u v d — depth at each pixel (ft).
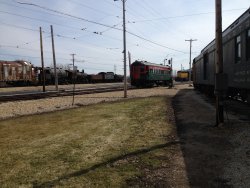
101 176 19.43
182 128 34.50
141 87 154.20
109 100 78.74
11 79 163.84
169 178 19.07
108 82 267.18
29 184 18.31
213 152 24.21
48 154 24.61
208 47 74.33
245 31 39.55
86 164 21.84
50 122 41.88
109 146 26.78
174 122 39.01
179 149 25.50
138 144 27.37
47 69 187.62
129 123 38.99
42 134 33.06
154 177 19.25
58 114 50.88
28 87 162.09
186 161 22.27
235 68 44.80
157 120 41.01
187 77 313.53
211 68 67.05
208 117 41.27
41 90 128.88
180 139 29.04
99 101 75.97
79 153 24.70
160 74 170.71
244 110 46.32
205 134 30.58
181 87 158.81
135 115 46.83
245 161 21.57
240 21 42.73
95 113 50.52
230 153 23.65
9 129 37.24
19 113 53.72
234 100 59.72
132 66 152.46
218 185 17.76
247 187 17.24
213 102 64.13
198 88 115.85
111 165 21.57
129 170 20.53
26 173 20.18
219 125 34.17
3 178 19.38
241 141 26.73
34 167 21.39
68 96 90.63
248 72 38.50
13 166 21.72
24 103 69.31
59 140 29.63
